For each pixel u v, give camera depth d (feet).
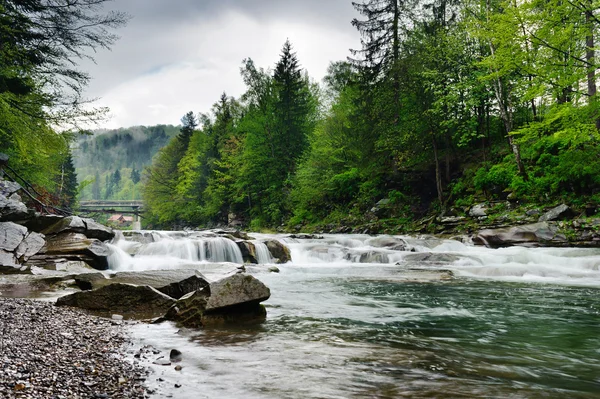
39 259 39.22
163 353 14.93
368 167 98.22
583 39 54.29
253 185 141.79
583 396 10.89
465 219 71.05
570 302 27.71
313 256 58.65
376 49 98.58
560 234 53.26
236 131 167.22
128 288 24.29
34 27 48.88
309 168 113.60
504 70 56.29
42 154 59.00
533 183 65.10
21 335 15.08
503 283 36.83
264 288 22.34
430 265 48.98
